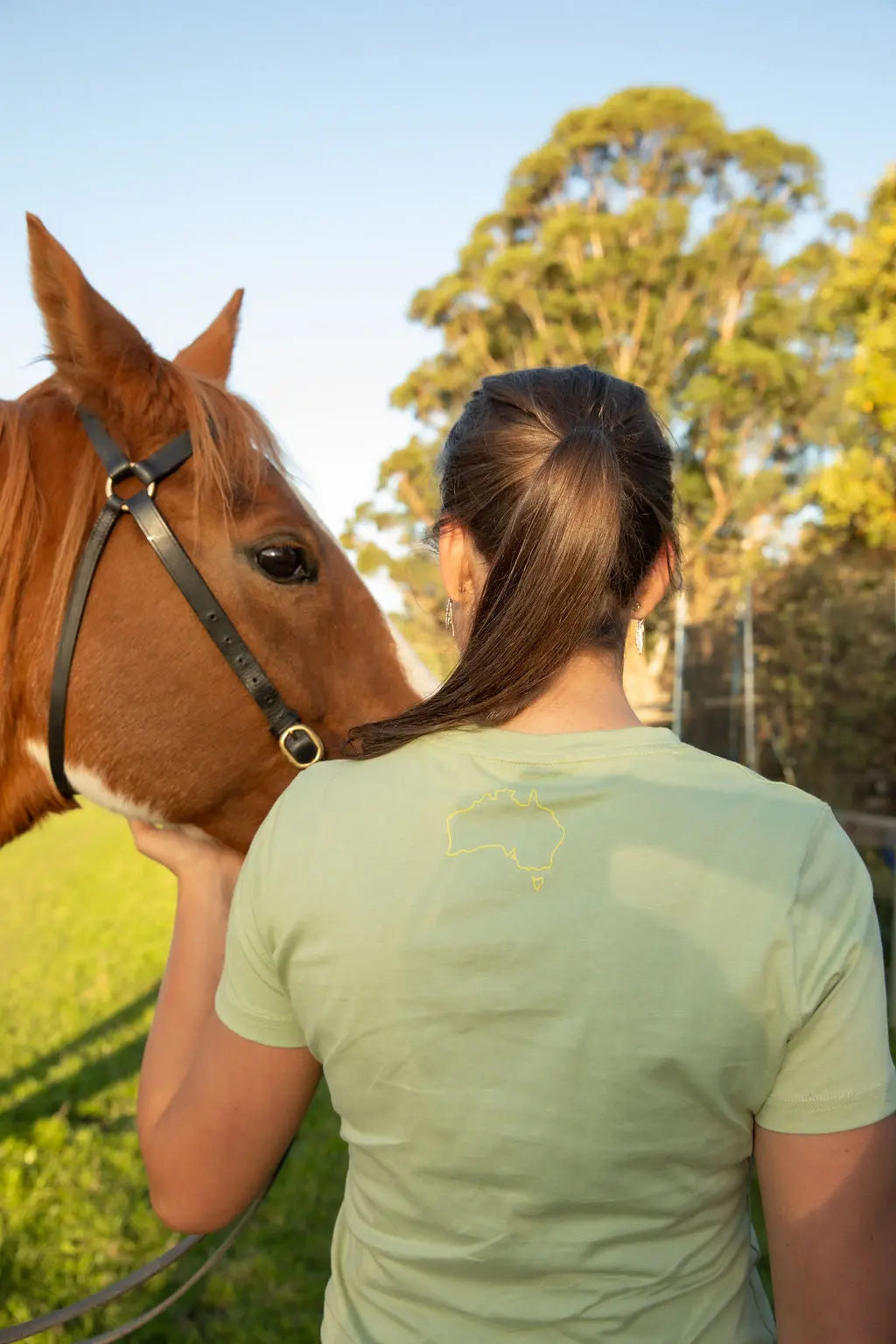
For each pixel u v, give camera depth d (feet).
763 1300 2.83
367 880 2.65
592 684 2.83
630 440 2.87
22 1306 9.64
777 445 69.21
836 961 2.44
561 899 2.51
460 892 2.56
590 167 76.23
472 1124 2.51
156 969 20.01
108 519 5.02
